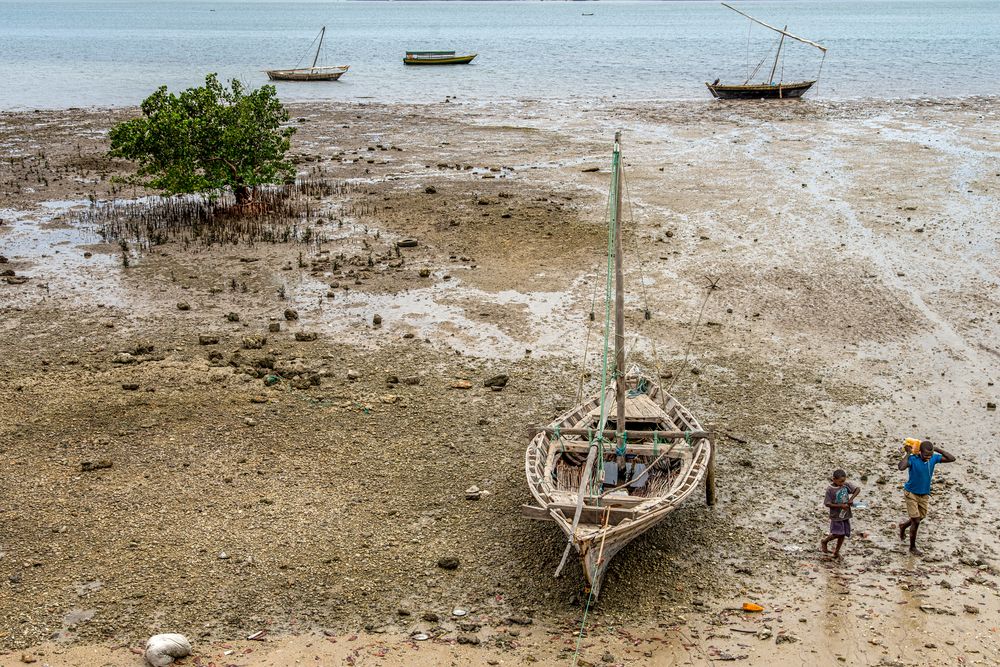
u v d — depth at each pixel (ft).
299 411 54.13
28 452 48.47
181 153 94.38
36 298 73.26
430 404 55.31
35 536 40.70
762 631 35.09
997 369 59.77
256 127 96.94
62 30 572.92
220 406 54.44
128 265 81.30
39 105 192.95
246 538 40.93
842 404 55.26
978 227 90.58
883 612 36.27
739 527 42.34
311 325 68.23
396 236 90.48
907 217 94.53
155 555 39.50
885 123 159.33
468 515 43.21
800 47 361.10
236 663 33.19
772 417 53.52
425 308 71.51
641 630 35.27
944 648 34.14
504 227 93.09
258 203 99.86
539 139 147.54
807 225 92.58
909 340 64.54
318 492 45.09
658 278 77.92
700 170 120.26
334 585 37.83
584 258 83.35
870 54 315.78
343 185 112.37
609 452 44.50
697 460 42.50
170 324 68.08
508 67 287.28
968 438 50.98
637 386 52.70
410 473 47.14
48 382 57.52
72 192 109.70
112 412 53.36
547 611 36.45
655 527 42.11
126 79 249.55
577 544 34.81
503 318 69.41
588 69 278.05
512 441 50.72
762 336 65.62
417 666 33.19
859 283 75.66
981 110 173.17
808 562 39.68
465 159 130.41
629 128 158.92
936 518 42.86
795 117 169.27
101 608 36.04
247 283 76.89
